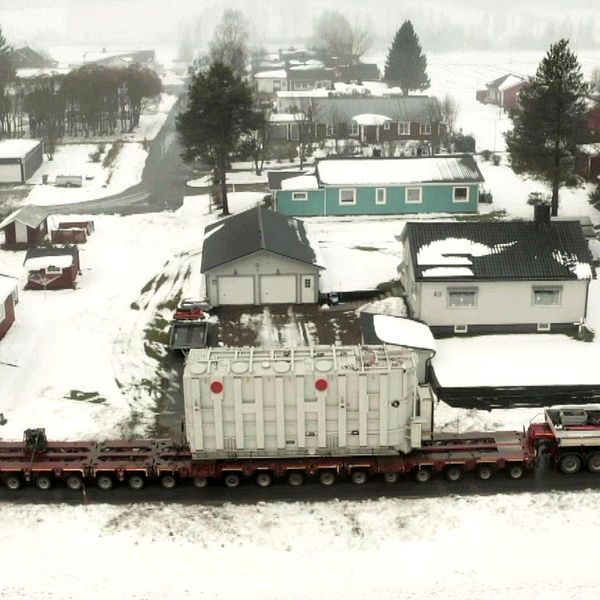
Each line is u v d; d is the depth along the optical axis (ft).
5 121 338.75
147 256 180.96
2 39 396.37
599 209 195.93
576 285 131.54
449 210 200.13
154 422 111.04
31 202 232.94
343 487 94.22
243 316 145.48
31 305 153.17
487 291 131.44
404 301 144.97
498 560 81.15
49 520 88.94
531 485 93.56
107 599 76.89
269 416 91.56
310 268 147.84
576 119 183.11
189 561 82.07
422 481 94.53
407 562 81.20
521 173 189.57
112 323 145.18
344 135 291.58
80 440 105.19
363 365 91.40
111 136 321.52
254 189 235.61
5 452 96.84
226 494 93.40
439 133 291.79
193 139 203.31
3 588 78.48
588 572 79.10
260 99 330.13
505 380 117.19
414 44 397.80
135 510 90.58
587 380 116.98
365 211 200.64
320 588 77.87
